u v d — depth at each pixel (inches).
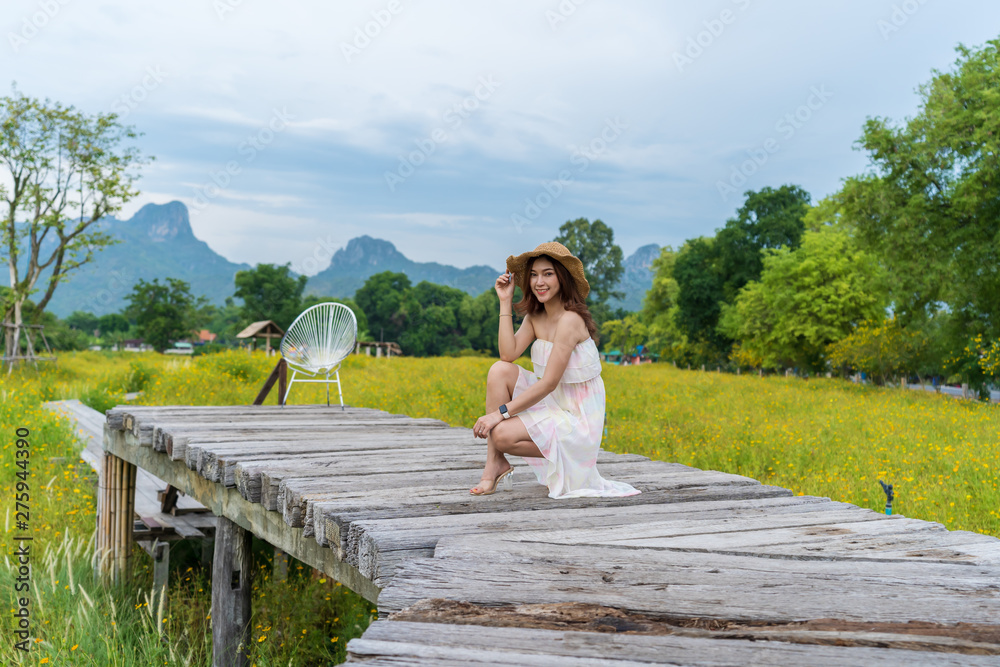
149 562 255.0
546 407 134.8
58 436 394.9
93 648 177.0
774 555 96.0
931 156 843.4
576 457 131.7
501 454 135.2
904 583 85.5
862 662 64.9
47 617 191.8
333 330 297.1
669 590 83.0
